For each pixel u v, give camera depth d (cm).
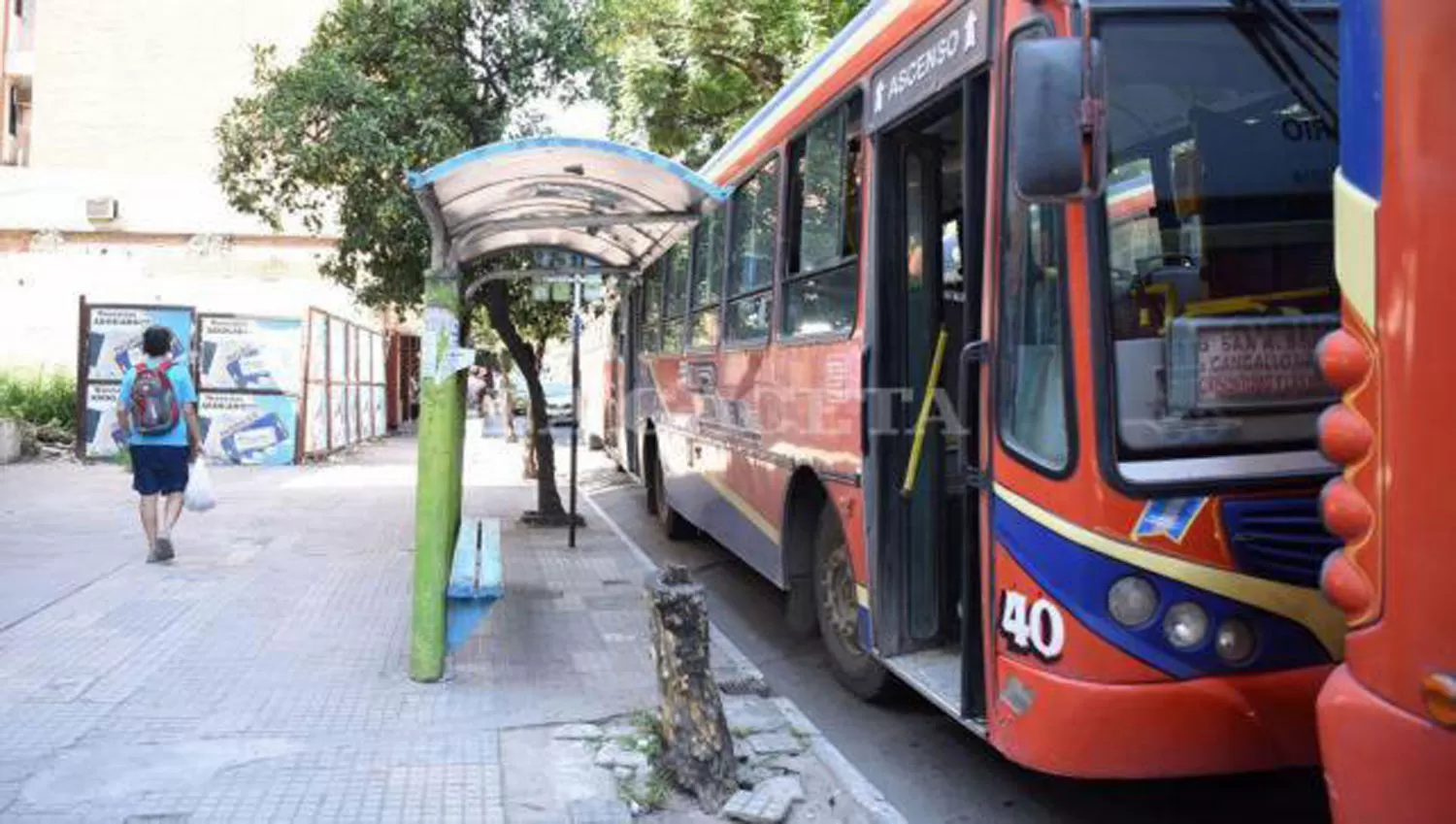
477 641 752
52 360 2559
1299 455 399
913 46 537
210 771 515
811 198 695
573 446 1148
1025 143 356
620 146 618
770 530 765
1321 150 420
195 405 1008
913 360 581
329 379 2033
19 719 578
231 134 1055
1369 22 271
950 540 580
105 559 998
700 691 505
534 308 1420
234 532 1165
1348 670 279
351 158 996
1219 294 405
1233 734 386
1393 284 262
